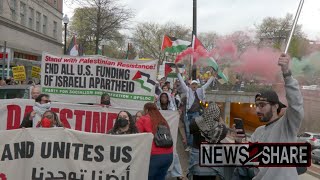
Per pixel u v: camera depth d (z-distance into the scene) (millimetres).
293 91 3053
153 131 6395
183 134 10680
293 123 3201
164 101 10289
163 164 6367
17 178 5527
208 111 5457
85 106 9148
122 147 5566
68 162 5555
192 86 10781
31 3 39844
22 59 35438
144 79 9523
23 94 13242
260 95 3451
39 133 5547
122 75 9531
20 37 37219
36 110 8203
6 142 5512
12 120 9453
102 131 9148
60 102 9406
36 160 5543
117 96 9547
